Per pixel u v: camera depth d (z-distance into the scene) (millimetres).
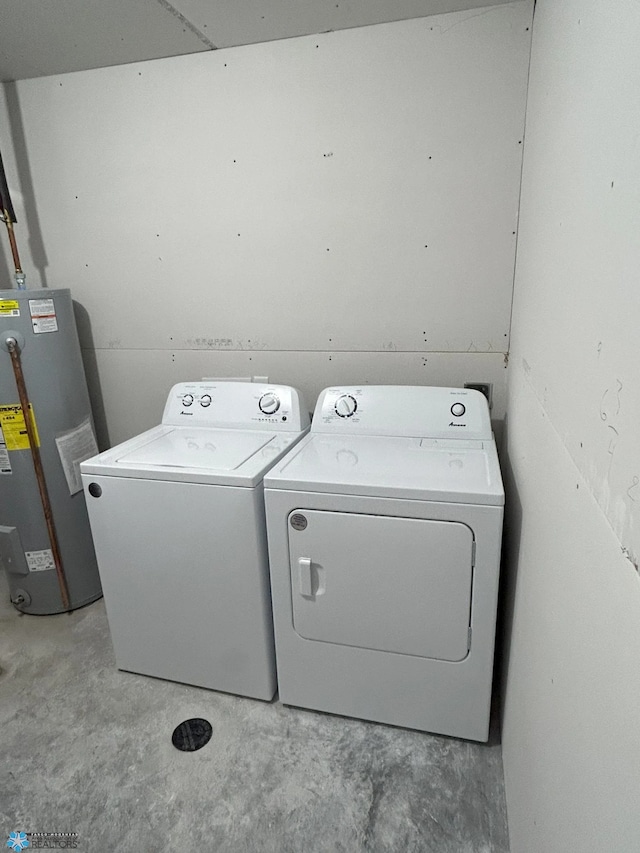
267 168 1976
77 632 2123
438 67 1721
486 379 1981
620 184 585
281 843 1311
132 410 2447
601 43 697
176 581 1687
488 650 1443
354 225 1950
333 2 1580
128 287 2277
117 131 2082
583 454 707
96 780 1483
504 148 1739
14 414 1967
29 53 1879
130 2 1555
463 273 1895
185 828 1352
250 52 1866
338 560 1483
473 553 1372
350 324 2064
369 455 1649
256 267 2102
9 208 2008
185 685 1829
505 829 1324
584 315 735
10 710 1735
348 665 1590
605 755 554
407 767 1497
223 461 1638
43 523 2105
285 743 1586
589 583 649
